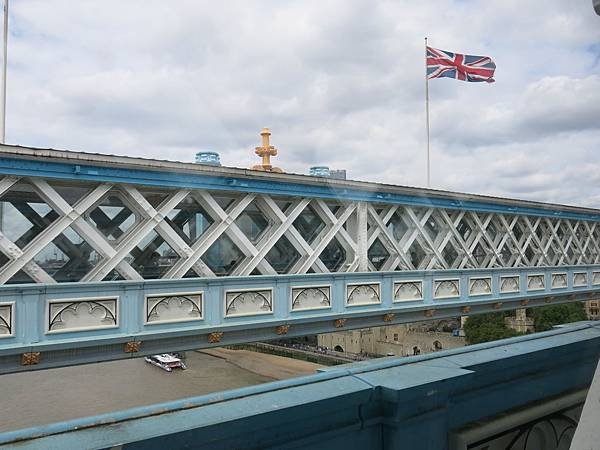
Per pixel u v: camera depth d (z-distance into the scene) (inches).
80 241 377.7
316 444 84.5
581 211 809.5
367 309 470.6
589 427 60.2
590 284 730.8
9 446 62.6
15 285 303.3
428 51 682.8
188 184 404.8
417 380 93.9
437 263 589.0
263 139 565.6
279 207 489.4
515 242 693.9
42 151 338.6
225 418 73.1
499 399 111.4
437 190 580.1
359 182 509.4
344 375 98.3
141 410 75.7
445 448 98.0
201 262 416.2
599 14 68.0
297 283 427.2
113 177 370.6
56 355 316.5
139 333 343.3
